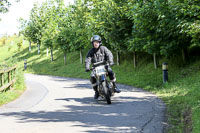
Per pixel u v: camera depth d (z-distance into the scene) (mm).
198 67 16844
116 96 12938
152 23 16312
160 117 7984
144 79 19703
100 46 10914
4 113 9117
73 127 6895
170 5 13656
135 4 17516
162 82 16766
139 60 28266
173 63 20844
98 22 27000
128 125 7062
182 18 13578
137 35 19453
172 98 11297
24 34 64812
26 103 11500
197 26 11328
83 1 37844
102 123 7312
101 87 10820
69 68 41281
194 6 12023
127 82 20000
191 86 12773
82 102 11383
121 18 24453
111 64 10680
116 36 25391
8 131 6574
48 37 52312
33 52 70688
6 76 16422
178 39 16688
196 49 20953
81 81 24312
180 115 8148
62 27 46438
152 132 6379
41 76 35344
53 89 17469
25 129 6746
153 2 15406
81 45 41188
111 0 25781
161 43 17469
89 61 10891
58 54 58469
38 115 8625
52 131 6516
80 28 37438
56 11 51875
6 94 13297
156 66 22703
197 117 7039
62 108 9914
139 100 11469
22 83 18859
